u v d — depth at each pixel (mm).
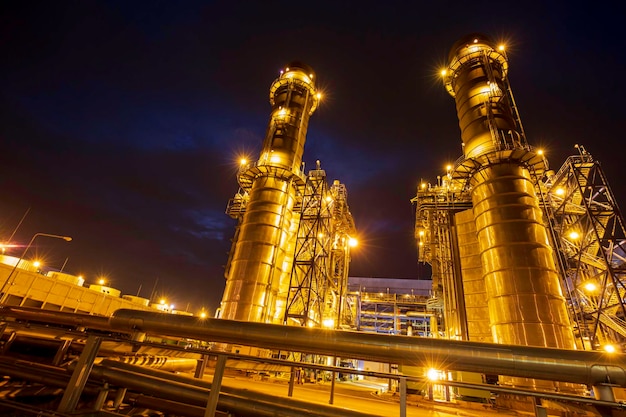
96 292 40375
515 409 21281
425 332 64812
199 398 6152
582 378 5121
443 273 38875
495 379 24969
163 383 6453
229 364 16891
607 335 29281
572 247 33469
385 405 15617
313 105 47375
